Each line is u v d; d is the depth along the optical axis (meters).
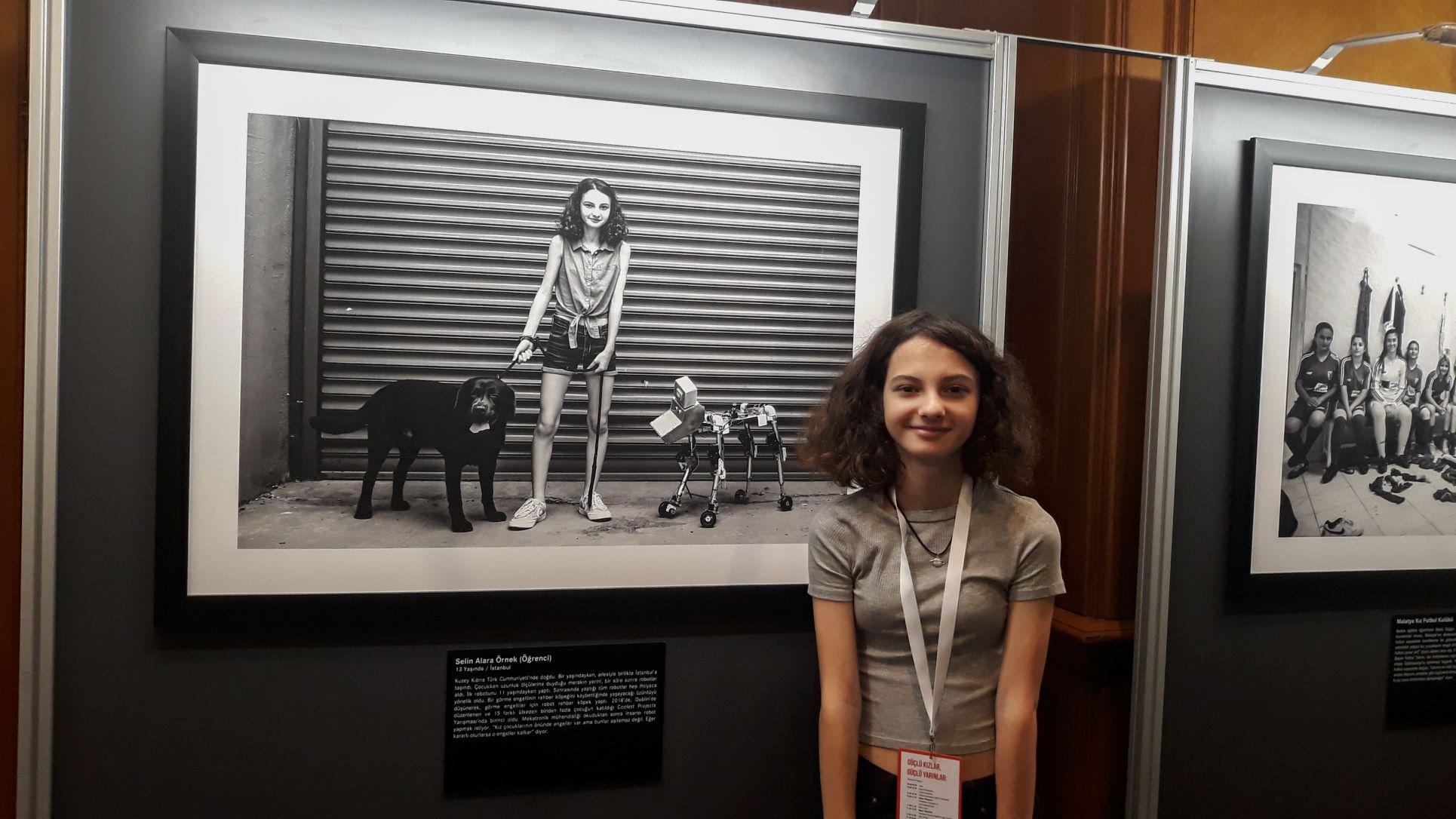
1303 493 1.79
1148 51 1.86
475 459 1.48
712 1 1.51
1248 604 1.79
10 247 1.48
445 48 1.45
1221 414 1.77
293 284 1.42
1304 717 1.83
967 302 1.64
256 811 1.44
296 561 1.43
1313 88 1.76
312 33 1.41
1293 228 1.75
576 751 1.54
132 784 1.40
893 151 1.60
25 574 1.33
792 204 1.57
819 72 1.57
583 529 1.52
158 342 1.39
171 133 1.36
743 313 1.56
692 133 1.53
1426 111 1.82
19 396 1.49
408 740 1.48
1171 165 1.67
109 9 1.36
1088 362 1.95
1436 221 1.82
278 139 1.41
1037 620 1.30
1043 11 2.06
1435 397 1.84
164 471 1.38
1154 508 1.70
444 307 1.47
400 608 1.45
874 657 1.36
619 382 1.53
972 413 1.26
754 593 1.58
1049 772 2.00
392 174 1.44
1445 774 1.92
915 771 1.28
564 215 1.49
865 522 1.35
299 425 1.43
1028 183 2.08
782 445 1.59
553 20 1.48
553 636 1.52
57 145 1.33
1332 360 1.79
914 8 2.37
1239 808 1.80
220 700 1.42
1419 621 1.88
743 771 1.61
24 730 1.33
